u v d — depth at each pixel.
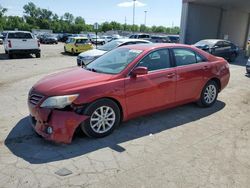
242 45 35.12
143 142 4.16
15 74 10.63
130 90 4.39
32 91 4.18
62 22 117.81
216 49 15.98
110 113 4.30
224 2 25.14
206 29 27.02
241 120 5.21
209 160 3.62
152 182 3.10
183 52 5.34
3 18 100.62
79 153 3.76
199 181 3.13
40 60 16.52
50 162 3.50
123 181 3.11
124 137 4.32
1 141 4.10
